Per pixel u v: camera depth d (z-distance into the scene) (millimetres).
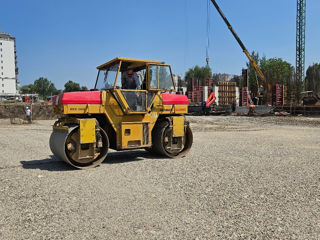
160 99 7867
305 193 4648
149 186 5031
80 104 6730
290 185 5090
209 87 47250
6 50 106000
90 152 6746
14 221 3574
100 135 6836
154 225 3445
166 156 8102
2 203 4207
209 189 4844
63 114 6793
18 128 19031
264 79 46094
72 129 6484
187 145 8328
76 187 5008
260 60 74125
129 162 7266
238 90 48344
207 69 82562
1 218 3668
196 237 3145
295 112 31359
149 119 7664
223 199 4348
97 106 6934
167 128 7957
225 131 15891
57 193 4668
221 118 27156
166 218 3648
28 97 54906
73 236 3172
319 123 21328
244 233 3240
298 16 58125
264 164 6832
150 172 6094
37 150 9469
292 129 17000
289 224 3482
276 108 33406
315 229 3352
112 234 3219
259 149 9211
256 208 3992
